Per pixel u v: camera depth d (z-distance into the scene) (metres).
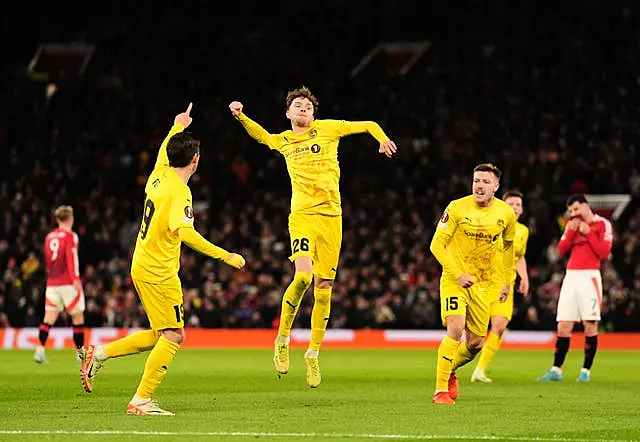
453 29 101.38
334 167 30.08
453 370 29.34
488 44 99.06
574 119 87.69
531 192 76.56
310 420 23.61
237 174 84.31
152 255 24.05
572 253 38.72
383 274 67.62
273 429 21.91
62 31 105.94
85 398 28.86
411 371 42.03
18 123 90.25
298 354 54.47
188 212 23.55
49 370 41.28
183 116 26.42
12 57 101.94
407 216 76.19
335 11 103.38
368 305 64.69
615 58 95.38
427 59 101.69
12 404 27.02
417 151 85.62
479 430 22.05
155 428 21.91
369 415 24.75
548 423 23.52
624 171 80.69
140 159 85.12
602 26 97.88
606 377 40.03
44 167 83.88
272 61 98.25
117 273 68.62
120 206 77.06
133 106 92.56
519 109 90.19
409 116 89.19
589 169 79.62
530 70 95.12
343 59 99.56
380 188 81.50
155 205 23.91
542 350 60.53
